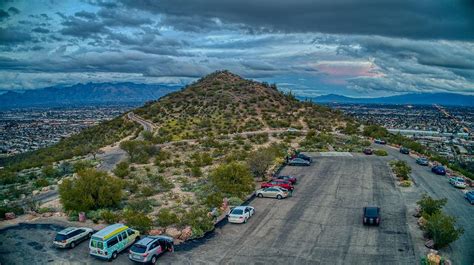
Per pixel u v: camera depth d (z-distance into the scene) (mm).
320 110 122750
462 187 43719
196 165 55656
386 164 57406
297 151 67688
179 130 98875
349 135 92625
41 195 42844
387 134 92750
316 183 45188
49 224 31734
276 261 24297
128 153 68750
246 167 44500
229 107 119562
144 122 115125
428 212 31391
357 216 33031
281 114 115125
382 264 23875
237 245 26828
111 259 24688
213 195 36250
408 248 26234
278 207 35625
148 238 25078
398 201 37656
